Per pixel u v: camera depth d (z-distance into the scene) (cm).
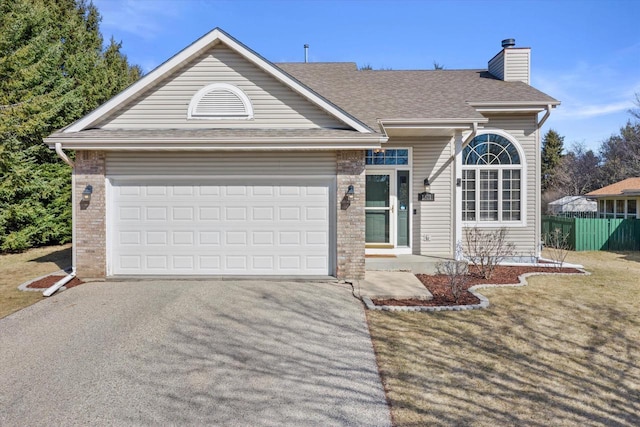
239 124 898
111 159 880
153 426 354
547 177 4656
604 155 4059
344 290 813
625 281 934
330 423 358
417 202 1134
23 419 365
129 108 895
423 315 667
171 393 411
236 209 896
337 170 879
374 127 907
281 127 898
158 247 895
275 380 439
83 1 2550
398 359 495
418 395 409
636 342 558
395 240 1131
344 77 1359
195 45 866
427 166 1131
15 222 1498
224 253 898
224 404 390
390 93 1199
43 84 1612
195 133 856
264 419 364
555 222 1805
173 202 893
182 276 891
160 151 877
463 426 354
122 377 445
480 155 1172
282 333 578
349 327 606
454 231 1016
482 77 1355
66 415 372
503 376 453
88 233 874
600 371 469
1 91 1482
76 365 474
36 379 441
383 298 754
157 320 625
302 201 895
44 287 820
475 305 709
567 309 703
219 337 561
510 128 1169
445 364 482
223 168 888
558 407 389
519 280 920
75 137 830
